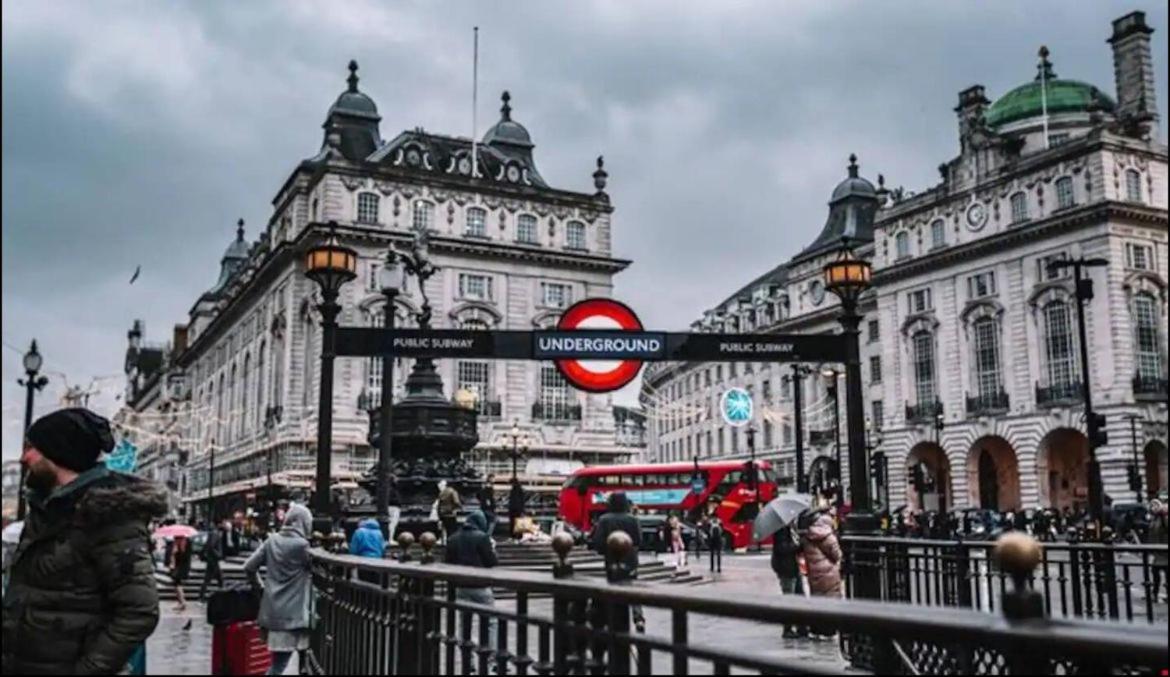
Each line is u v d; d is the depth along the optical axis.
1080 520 42.16
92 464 4.18
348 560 7.18
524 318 63.22
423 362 22.59
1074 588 9.50
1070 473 54.75
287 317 61.47
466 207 62.81
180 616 16.80
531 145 70.25
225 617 7.48
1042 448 53.88
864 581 10.95
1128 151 52.09
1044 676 2.30
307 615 8.52
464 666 5.18
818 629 3.16
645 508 43.53
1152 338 51.59
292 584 8.50
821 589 10.59
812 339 11.15
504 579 4.62
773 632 12.20
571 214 65.69
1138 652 1.97
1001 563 2.42
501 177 65.88
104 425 4.29
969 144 59.91
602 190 67.25
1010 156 58.28
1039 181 55.06
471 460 59.94
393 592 6.37
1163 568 8.84
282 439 58.19
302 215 62.44
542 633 4.42
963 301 59.44
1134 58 53.84
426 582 5.92
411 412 21.45
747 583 23.59
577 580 4.19
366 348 10.69
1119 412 49.78
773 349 10.95
